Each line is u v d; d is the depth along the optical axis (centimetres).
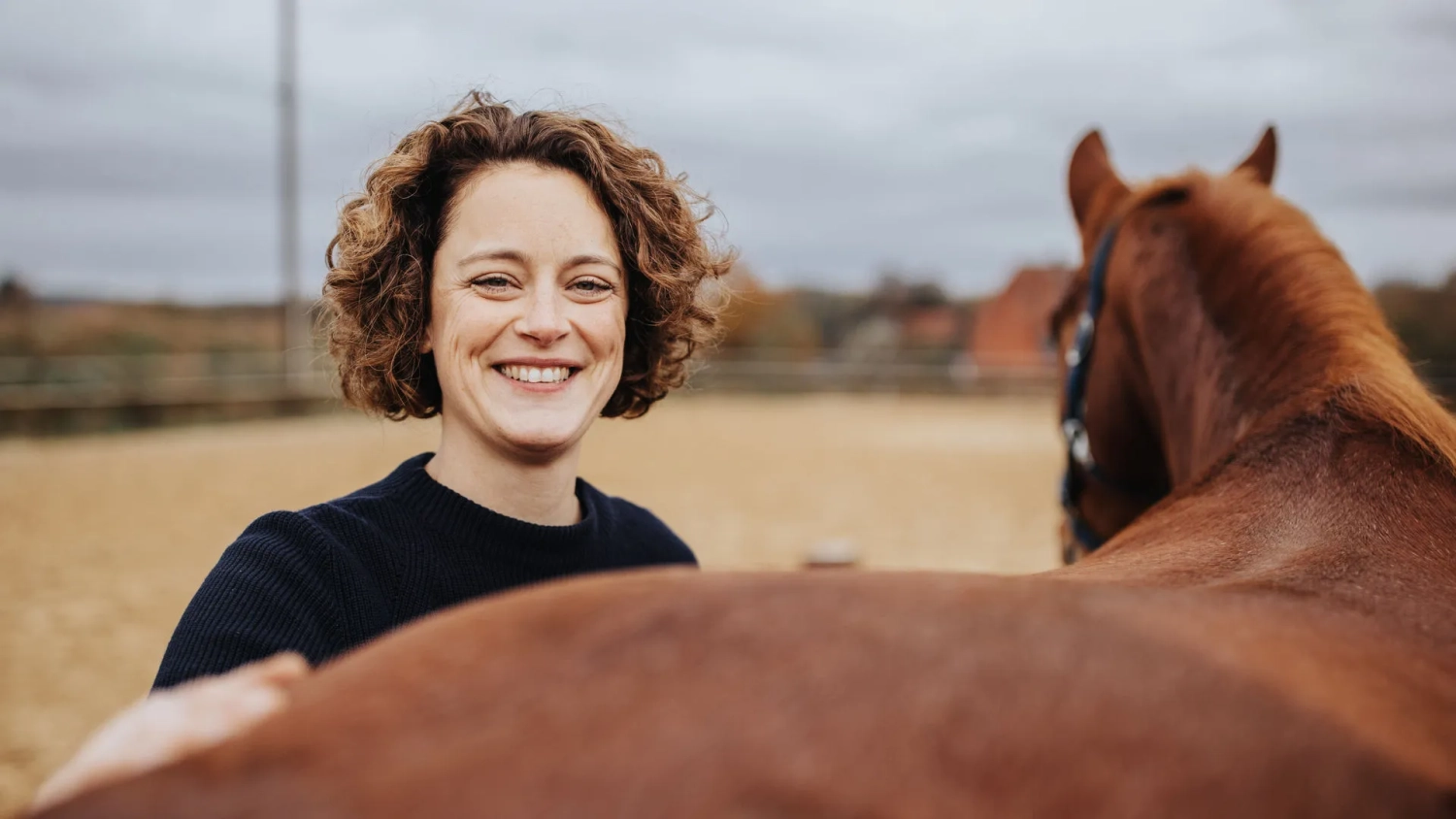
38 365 1673
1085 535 231
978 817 57
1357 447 122
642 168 160
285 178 1756
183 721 68
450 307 147
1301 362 147
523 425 147
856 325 3359
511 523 145
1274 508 119
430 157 149
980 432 1630
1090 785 59
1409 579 98
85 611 551
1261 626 77
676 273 165
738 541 738
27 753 373
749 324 2619
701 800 56
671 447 1364
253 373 1920
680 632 66
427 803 56
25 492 921
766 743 59
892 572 79
